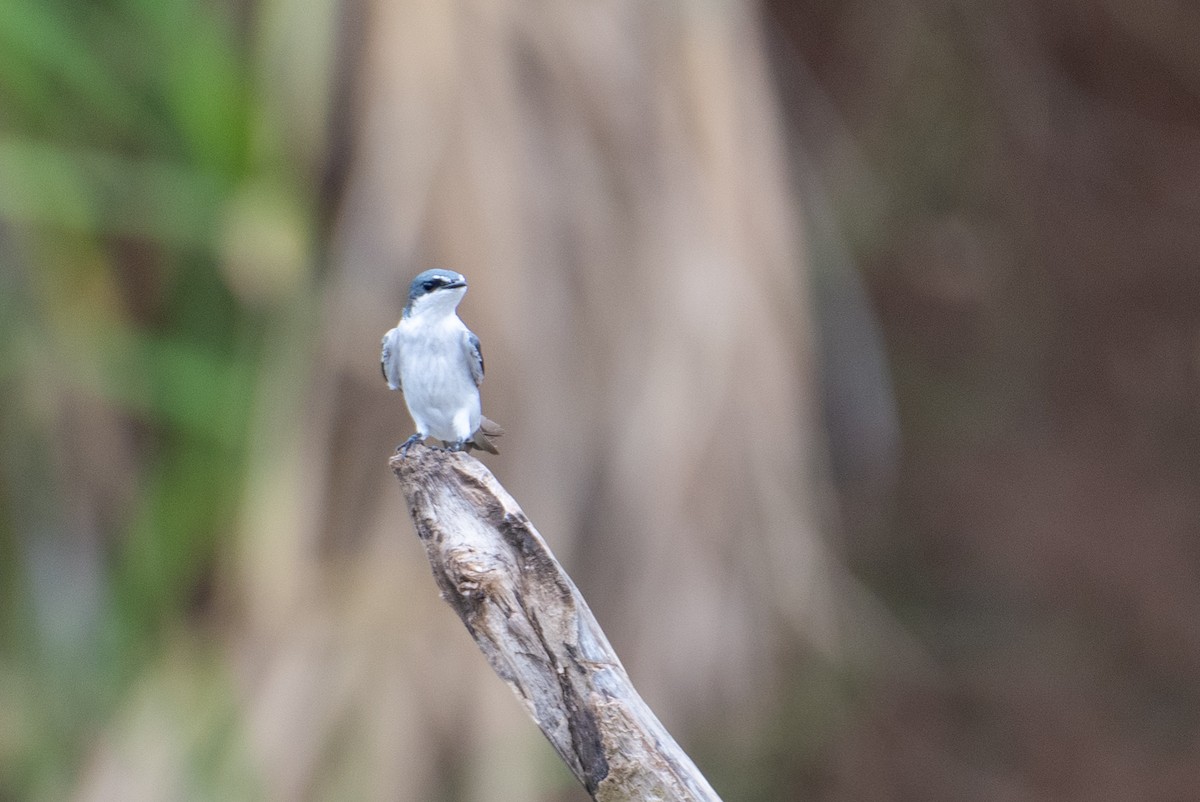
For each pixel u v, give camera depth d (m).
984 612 20.81
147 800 9.51
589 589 9.62
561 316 9.34
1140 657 20.69
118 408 11.12
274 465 9.82
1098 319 22.09
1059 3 21.83
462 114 9.24
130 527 10.97
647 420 9.45
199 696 9.79
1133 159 22.61
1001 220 20.80
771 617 10.02
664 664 9.58
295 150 9.77
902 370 21.14
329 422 9.71
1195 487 21.61
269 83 9.63
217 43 9.81
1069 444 21.86
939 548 21.09
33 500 10.94
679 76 9.71
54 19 9.81
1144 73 22.62
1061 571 21.19
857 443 16.59
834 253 14.56
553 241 9.34
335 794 9.36
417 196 9.18
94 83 9.96
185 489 10.62
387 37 9.27
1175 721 20.03
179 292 10.91
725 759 14.29
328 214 10.11
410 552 9.69
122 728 9.98
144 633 10.62
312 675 9.55
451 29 9.28
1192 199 22.36
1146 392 21.91
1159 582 21.12
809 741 17.16
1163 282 22.12
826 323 14.73
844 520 20.06
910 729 19.17
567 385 9.33
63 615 10.84
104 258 10.86
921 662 19.91
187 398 10.55
